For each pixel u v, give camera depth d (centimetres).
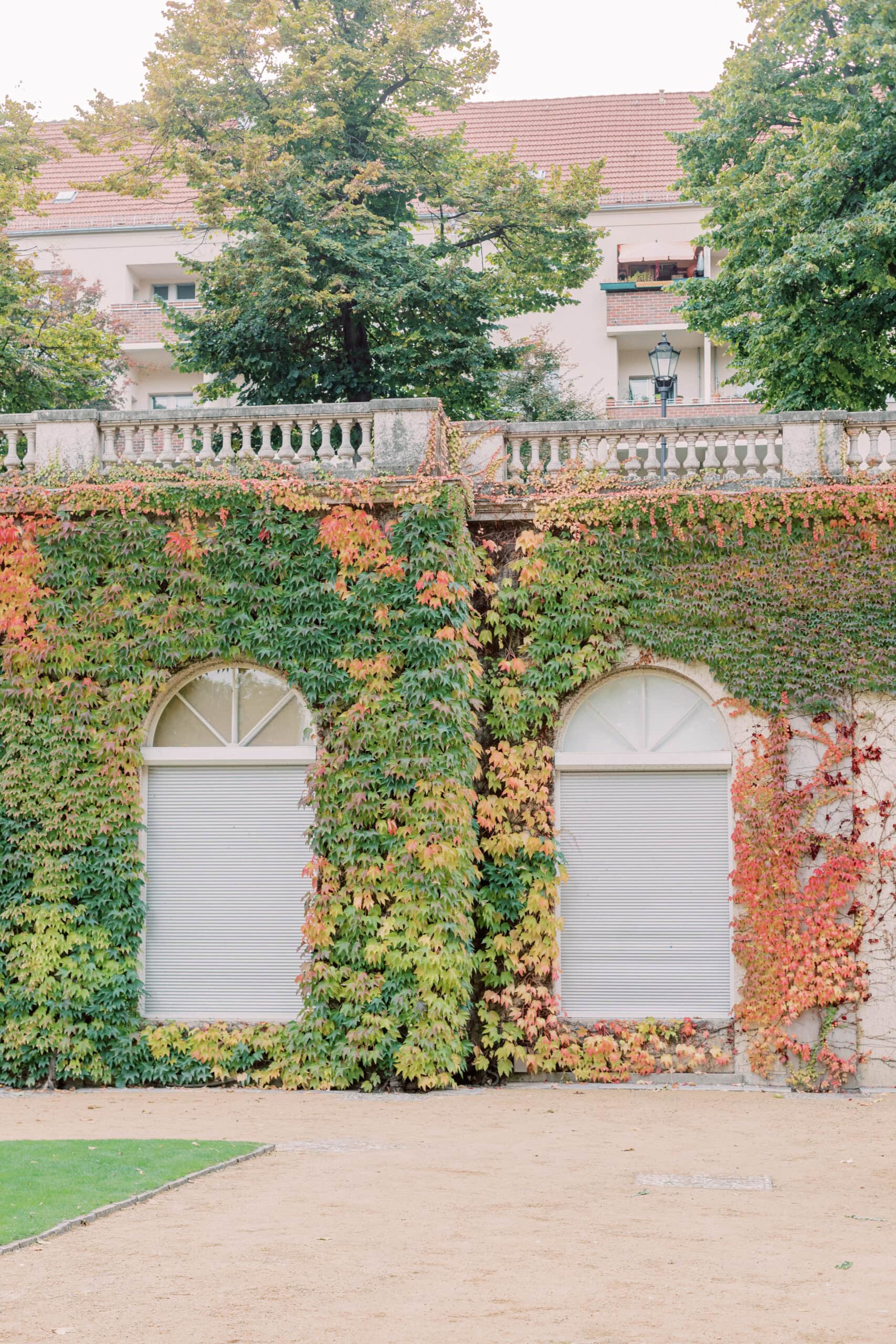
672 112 4259
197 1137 1135
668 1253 763
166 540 1545
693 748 1562
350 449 1567
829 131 1977
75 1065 1480
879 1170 1031
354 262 2247
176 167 2353
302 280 2208
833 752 1509
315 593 1515
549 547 1567
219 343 2367
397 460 1544
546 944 1524
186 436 1594
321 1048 1460
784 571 1533
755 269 2055
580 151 4147
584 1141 1148
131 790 1536
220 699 1571
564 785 1582
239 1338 602
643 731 1572
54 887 1516
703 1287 694
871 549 1520
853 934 1484
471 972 1504
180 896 1556
